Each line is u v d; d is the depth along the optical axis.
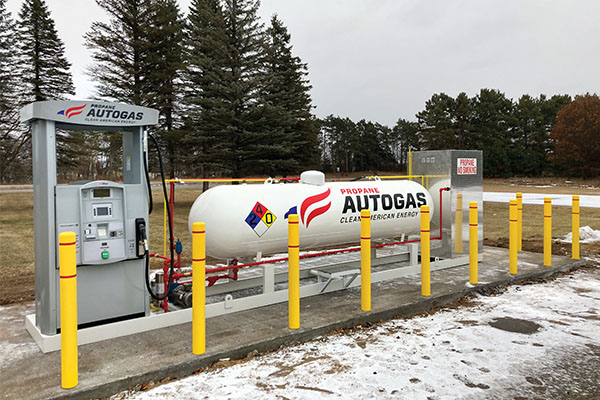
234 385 3.50
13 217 18.62
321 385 3.49
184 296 5.05
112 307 4.45
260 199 5.74
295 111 28.58
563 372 3.77
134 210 4.52
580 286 6.79
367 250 5.20
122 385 3.44
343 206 6.58
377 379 3.60
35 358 3.90
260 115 24.08
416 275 7.17
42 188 4.01
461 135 66.19
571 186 44.59
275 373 3.73
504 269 7.54
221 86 22.62
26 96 31.05
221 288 5.82
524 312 5.48
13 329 4.77
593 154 51.50
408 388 3.45
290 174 28.39
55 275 4.08
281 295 5.68
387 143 92.38
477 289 6.39
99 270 4.36
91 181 4.38
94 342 4.21
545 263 7.80
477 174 8.21
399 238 8.34
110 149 27.11
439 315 5.45
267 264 5.63
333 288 6.24
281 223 5.83
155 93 25.17
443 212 7.90
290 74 30.59
